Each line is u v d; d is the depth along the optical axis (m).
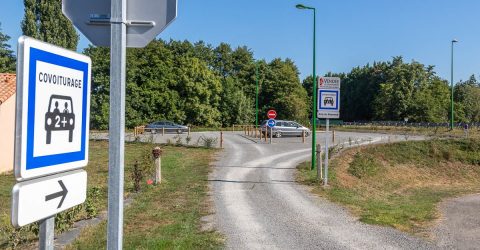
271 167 18.44
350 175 19.33
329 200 11.91
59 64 2.39
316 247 7.20
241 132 48.12
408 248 7.33
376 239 7.85
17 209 2.13
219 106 70.88
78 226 7.91
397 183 21.67
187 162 19.77
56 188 2.43
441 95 82.19
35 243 7.04
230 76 80.31
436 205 13.95
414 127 54.16
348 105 102.81
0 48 56.22
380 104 84.62
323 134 43.34
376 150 25.83
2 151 20.56
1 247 6.82
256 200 11.51
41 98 2.24
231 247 7.06
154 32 2.92
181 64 65.62
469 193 19.38
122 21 2.77
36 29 43.69
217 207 10.43
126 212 9.48
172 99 63.88
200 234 7.81
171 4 2.91
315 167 18.27
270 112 31.61
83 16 2.91
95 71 55.97
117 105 2.73
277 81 80.00
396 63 94.94
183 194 12.12
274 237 7.78
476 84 100.38
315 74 18.02
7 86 21.72
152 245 6.82
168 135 40.12
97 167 19.08
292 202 11.37
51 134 2.34
